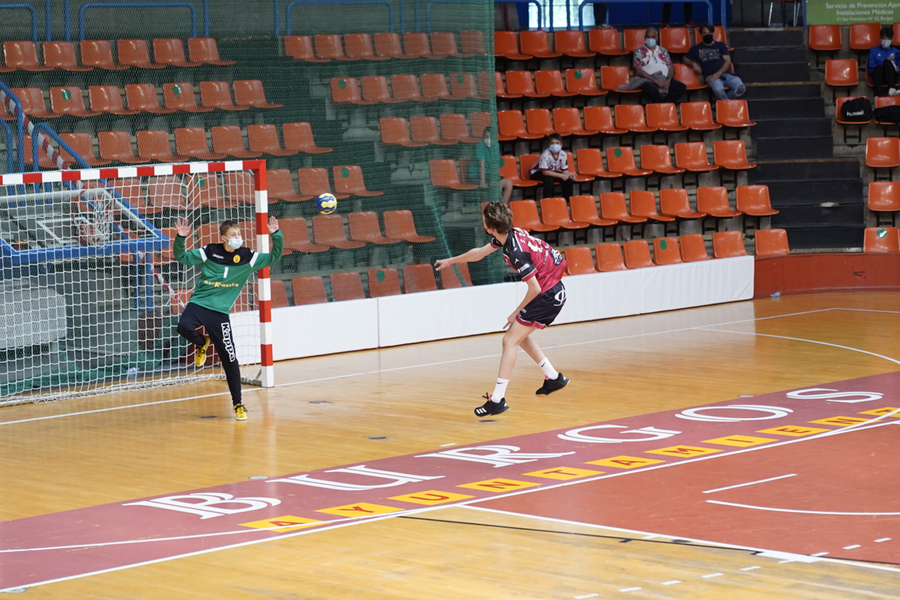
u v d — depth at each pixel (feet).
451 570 22.80
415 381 46.42
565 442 34.76
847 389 42.34
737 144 76.64
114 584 22.41
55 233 49.26
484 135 62.08
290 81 64.59
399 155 62.13
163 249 51.21
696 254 70.54
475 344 56.59
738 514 26.37
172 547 24.90
